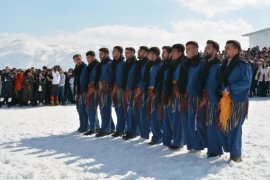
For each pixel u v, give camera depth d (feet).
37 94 62.75
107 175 19.13
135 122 29.14
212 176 18.70
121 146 26.53
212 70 22.34
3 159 23.00
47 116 46.39
